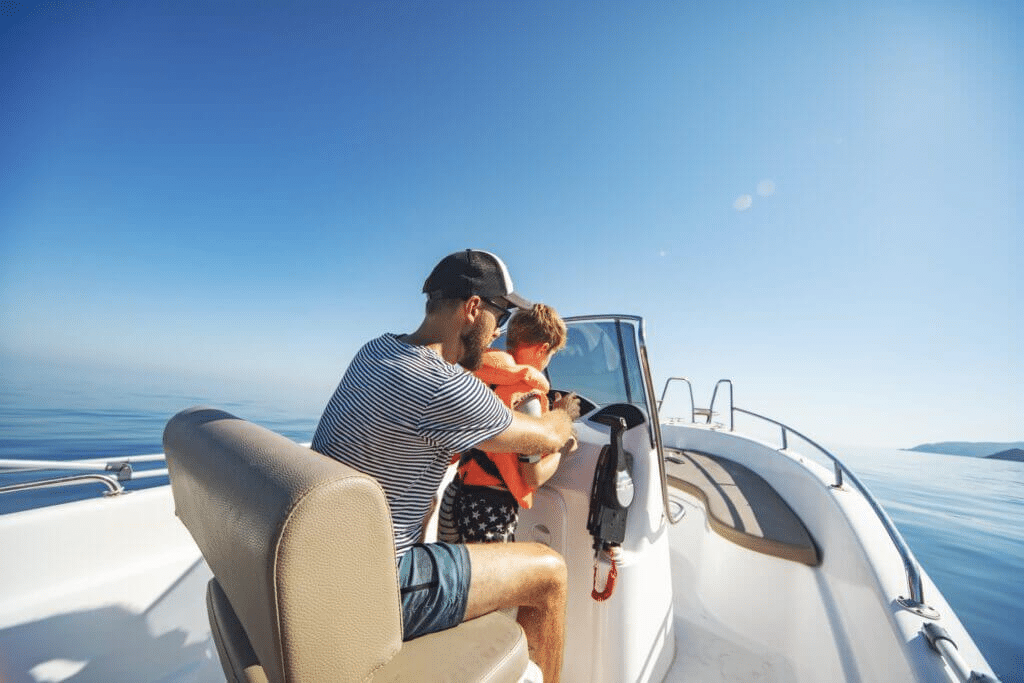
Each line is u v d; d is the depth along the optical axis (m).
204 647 1.76
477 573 1.07
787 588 2.09
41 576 1.60
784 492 2.96
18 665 1.45
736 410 4.23
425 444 1.05
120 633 1.65
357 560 0.70
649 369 1.65
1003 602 6.03
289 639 0.63
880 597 1.48
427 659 0.94
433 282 1.22
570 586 1.52
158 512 1.91
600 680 1.43
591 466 1.57
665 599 1.75
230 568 0.77
